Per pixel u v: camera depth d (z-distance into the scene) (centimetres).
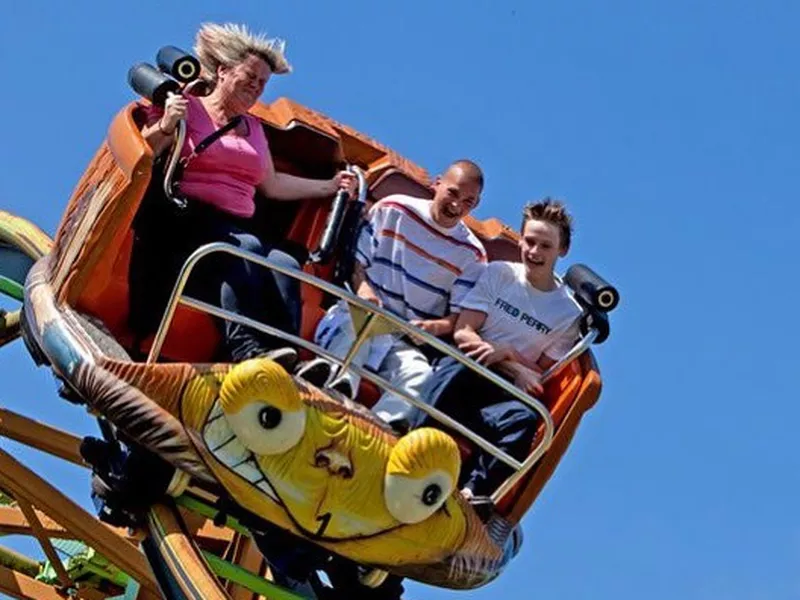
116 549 1590
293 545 1395
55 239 1445
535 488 1448
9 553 1827
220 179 1433
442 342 1337
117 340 1405
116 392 1297
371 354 1444
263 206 1515
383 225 1480
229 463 1301
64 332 1343
